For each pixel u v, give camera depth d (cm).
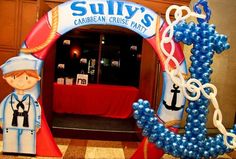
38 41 316
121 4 317
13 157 317
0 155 320
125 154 366
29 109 318
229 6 524
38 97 320
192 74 286
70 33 784
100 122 552
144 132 286
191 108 284
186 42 284
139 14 318
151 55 441
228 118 548
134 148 396
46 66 396
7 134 320
